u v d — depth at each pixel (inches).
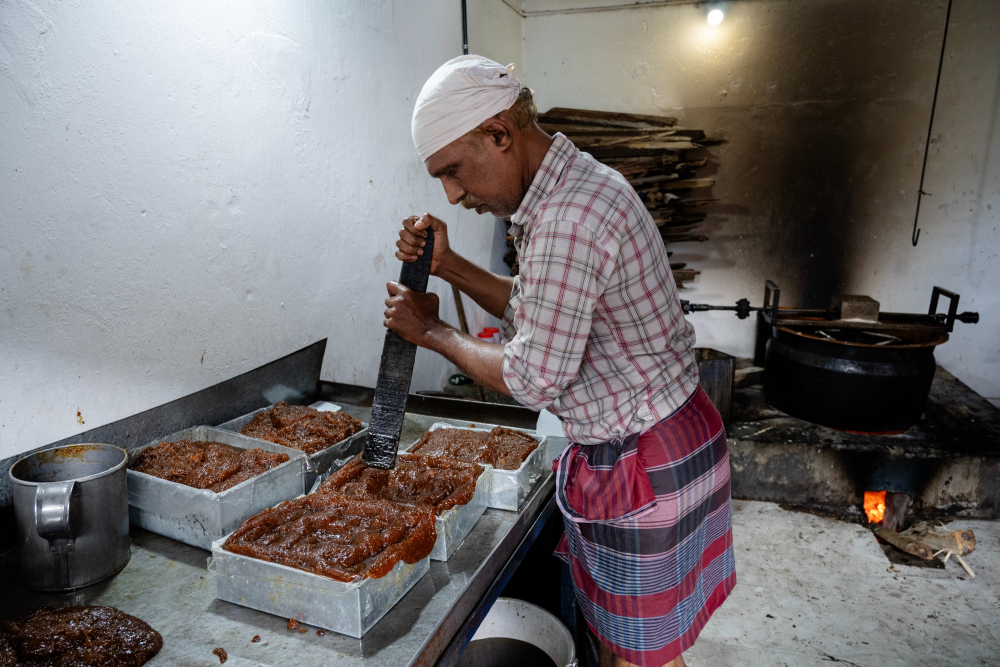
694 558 61.8
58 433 61.8
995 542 119.6
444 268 67.9
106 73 62.2
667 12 171.9
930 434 131.5
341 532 50.5
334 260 101.4
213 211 76.7
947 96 160.1
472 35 148.3
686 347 58.6
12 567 53.2
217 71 75.3
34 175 56.8
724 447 62.4
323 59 94.7
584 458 59.7
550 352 49.8
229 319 81.0
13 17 53.8
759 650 94.0
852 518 129.4
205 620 47.2
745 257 180.7
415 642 44.6
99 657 42.1
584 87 182.5
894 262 172.6
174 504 56.5
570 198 49.4
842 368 129.1
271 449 65.3
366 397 93.1
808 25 164.7
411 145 122.8
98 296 64.0
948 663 91.0
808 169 172.2
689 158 178.1
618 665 68.5
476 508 60.3
